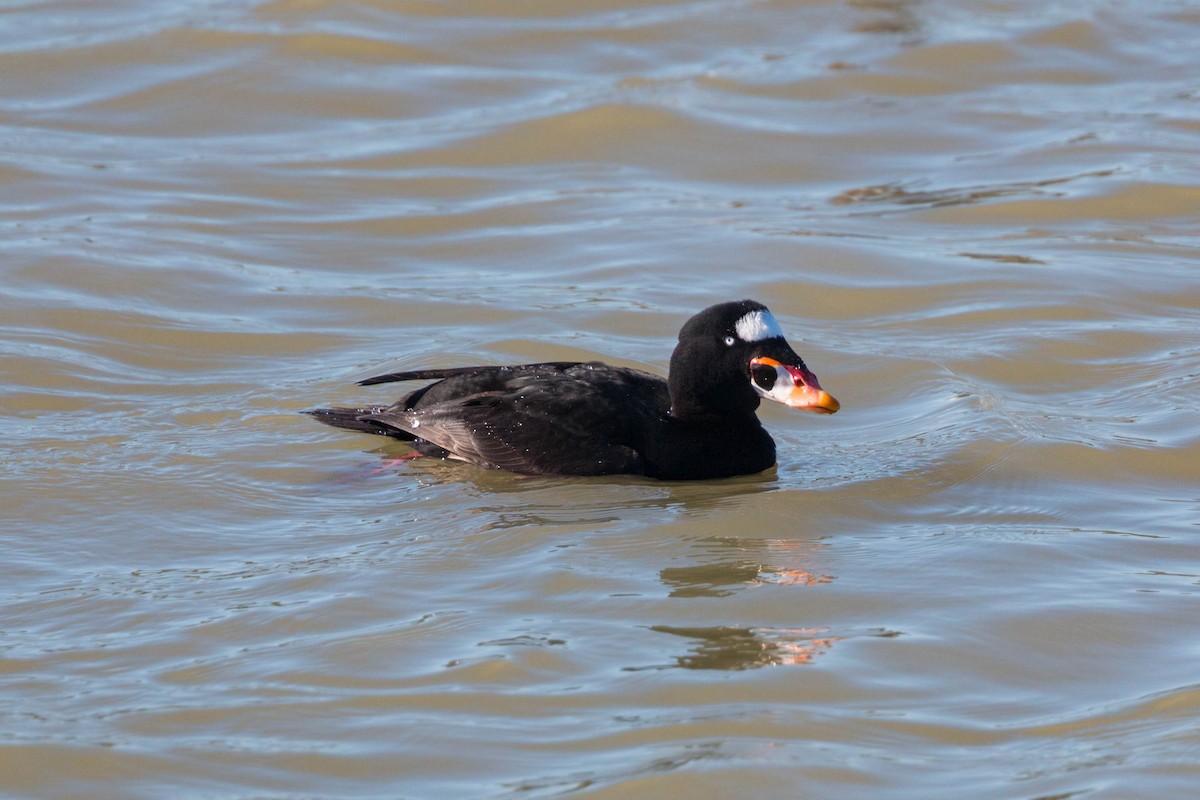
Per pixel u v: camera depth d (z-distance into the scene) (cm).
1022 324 1759
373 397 1545
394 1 2822
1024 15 2878
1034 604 1094
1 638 1042
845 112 2492
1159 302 1827
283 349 1681
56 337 1662
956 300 1841
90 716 938
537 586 1123
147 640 1040
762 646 1028
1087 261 1952
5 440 1399
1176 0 2964
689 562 1173
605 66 2644
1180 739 907
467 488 1333
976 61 2680
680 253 1984
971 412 1505
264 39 2664
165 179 2200
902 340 1728
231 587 1127
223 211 2098
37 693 966
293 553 1195
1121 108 2517
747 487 1343
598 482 1345
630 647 1026
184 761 890
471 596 1110
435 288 1870
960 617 1073
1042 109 2512
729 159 2327
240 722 930
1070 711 948
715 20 2836
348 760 890
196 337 1698
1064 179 2230
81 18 2755
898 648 1026
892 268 1931
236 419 1482
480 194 2197
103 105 2447
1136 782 862
